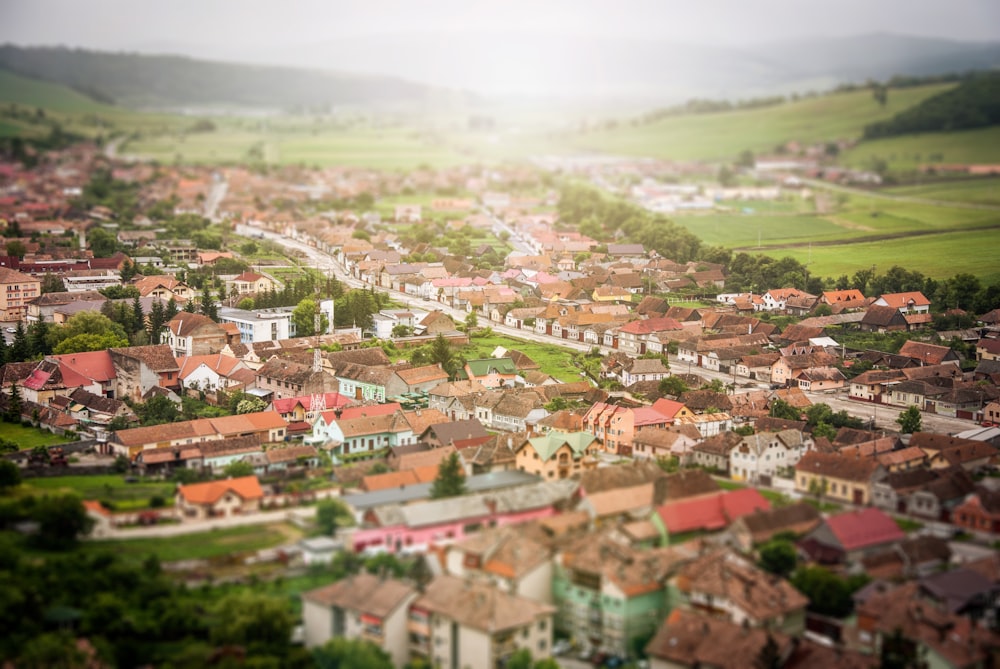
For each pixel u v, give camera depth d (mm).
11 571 197750
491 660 177750
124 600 194125
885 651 182000
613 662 186750
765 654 174750
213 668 176875
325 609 189750
